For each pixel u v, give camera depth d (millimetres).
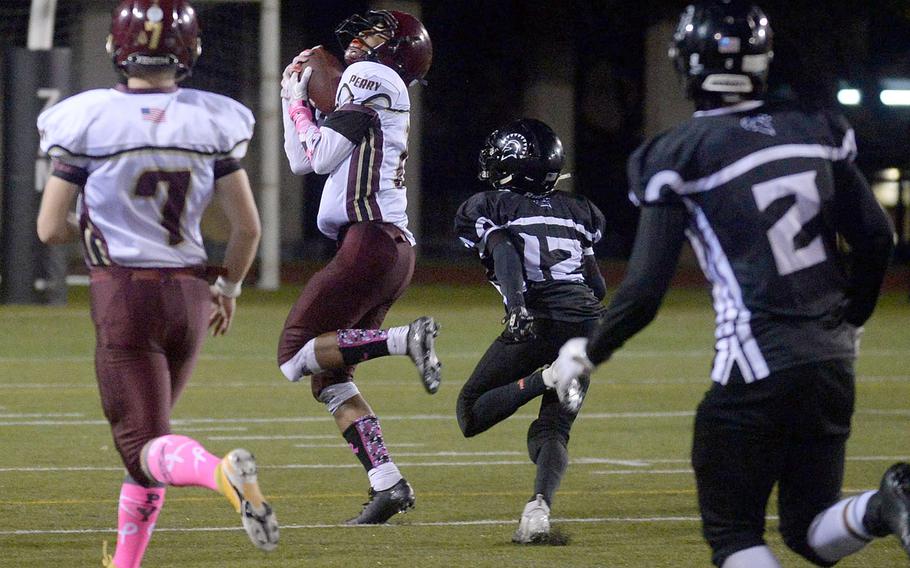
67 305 78188
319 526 24109
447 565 20500
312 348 23391
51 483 28594
